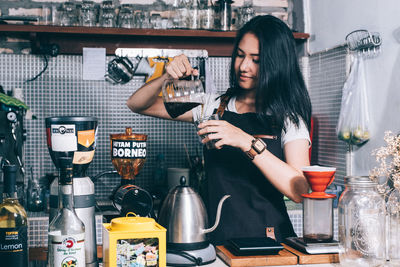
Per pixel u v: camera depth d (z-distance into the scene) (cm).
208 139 157
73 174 128
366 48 255
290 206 284
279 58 185
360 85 257
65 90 321
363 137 253
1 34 316
